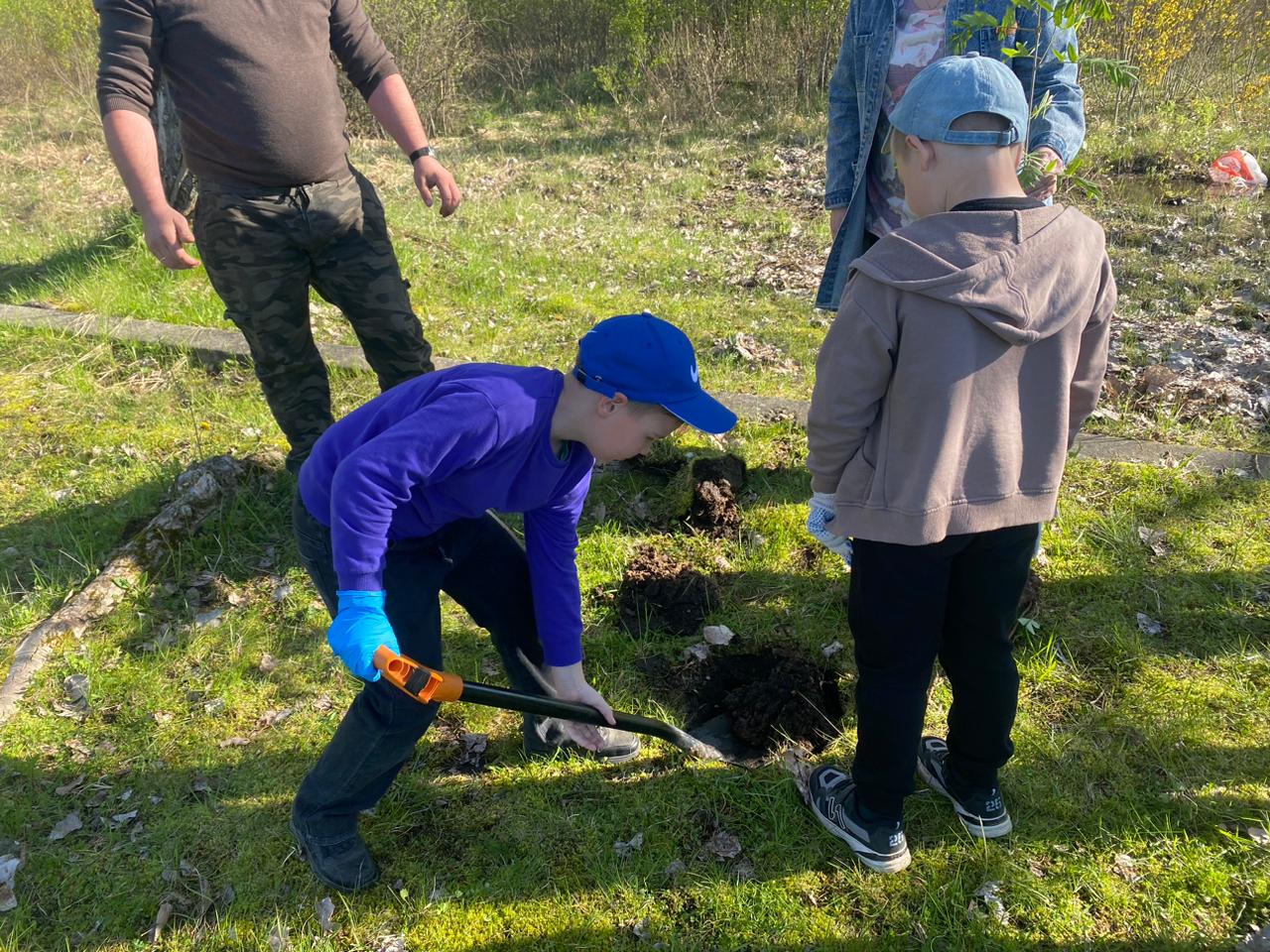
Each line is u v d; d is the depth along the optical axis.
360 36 3.15
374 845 2.42
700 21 11.64
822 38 10.80
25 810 2.52
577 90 12.01
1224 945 2.10
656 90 10.94
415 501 1.90
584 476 1.98
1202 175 7.50
